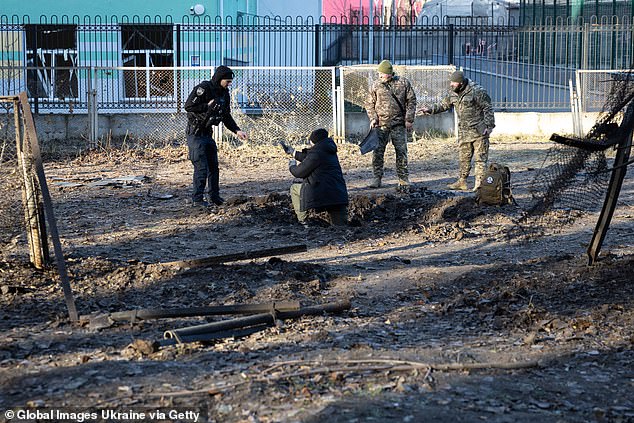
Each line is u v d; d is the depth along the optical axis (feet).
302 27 84.64
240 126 77.87
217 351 22.48
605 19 95.30
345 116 81.30
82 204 48.21
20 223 33.63
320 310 26.37
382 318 26.30
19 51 84.07
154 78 79.05
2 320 25.08
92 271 30.86
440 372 20.84
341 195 42.06
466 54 92.17
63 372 20.56
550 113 83.76
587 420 18.20
